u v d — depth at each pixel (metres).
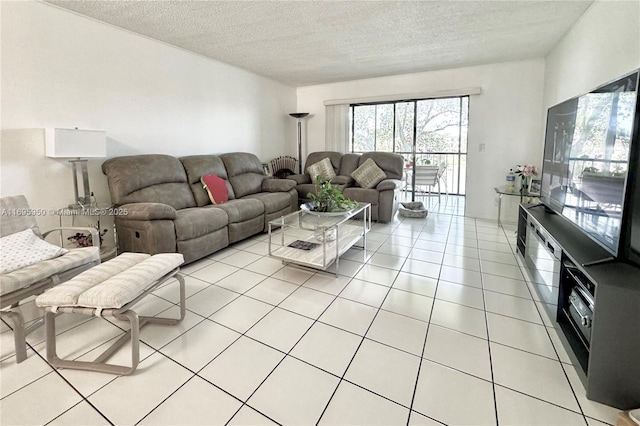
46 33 2.75
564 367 1.66
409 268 3.03
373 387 1.54
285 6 2.77
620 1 2.30
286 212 4.55
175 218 2.95
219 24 3.16
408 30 3.35
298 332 2.00
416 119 5.68
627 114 1.52
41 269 1.94
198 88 4.23
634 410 1.28
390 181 4.74
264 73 5.20
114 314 1.59
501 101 4.66
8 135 2.60
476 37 3.57
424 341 1.90
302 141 6.41
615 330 1.36
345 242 3.09
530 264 2.75
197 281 2.76
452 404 1.44
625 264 1.56
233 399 1.48
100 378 1.62
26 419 1.37
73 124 2.98
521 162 4.64
